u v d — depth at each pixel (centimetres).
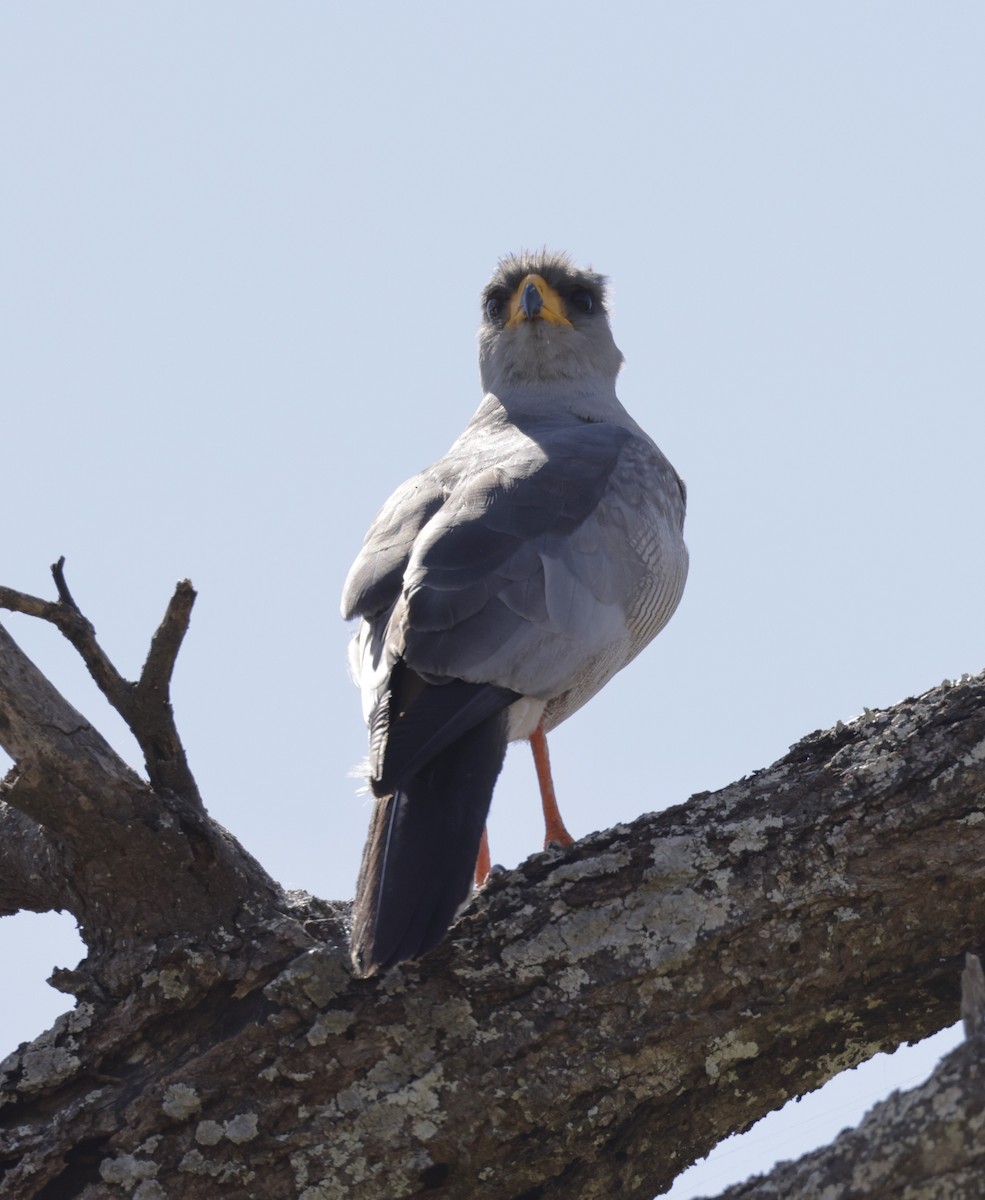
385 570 995
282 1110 755
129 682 810
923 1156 600
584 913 794
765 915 786
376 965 759
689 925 784
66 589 804
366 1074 762
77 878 827
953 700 825
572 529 1036
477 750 905
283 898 836
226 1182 746
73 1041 785
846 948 788
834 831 796
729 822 812
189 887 816
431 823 839
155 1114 753
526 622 964
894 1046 816
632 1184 793
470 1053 764
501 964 782
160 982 790
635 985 777
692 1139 802
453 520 1005
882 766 810
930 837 789
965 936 791
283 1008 775
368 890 805
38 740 795
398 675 930
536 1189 776
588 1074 764
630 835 823
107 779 802
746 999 782
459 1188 765
